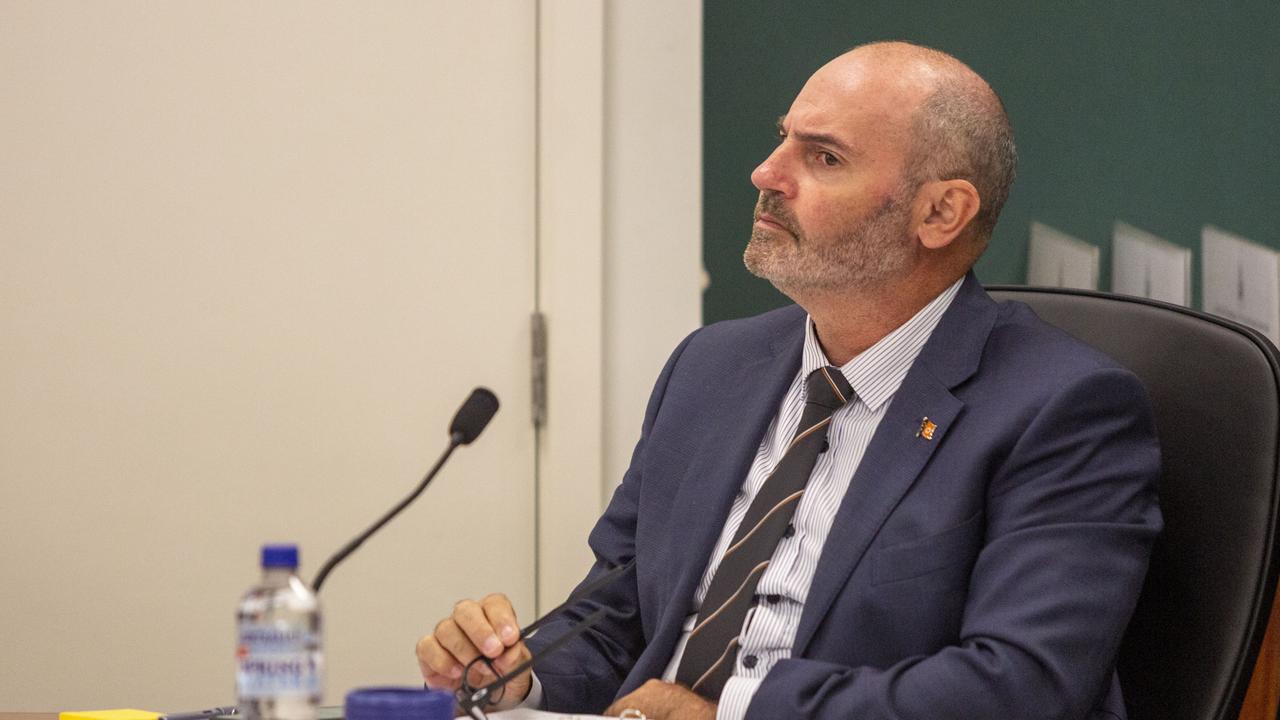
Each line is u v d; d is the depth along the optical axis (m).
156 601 7.05
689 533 4.77
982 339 4.58
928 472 4.35
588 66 7.48
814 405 4.73
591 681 4.80
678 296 7.66
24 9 6.95
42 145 6.96
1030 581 3.99
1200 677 4.14
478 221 7.42
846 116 4.67
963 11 7.59
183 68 7.11
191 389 7.11
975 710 3.80
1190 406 4.48
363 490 7.27
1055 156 7.50
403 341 7.33
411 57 7.36
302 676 2.99
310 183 7.25
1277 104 7.45
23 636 6.91
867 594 4.22
